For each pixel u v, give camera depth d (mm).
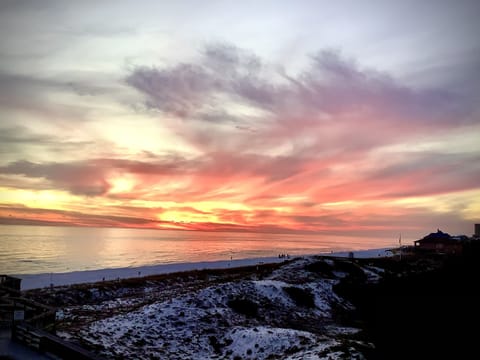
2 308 20750
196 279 60312
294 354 21766
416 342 14781
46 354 14617
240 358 23812
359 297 18938
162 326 27609
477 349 13234
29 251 139500
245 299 36750
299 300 40344
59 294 40250
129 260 117562
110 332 24469
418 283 16797
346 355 18984
